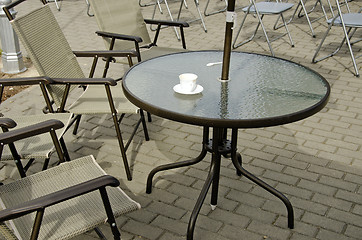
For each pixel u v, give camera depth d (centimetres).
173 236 269
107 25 432
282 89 268
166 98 256
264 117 231
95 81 296
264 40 632
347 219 284
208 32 672
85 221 205
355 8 790
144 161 347
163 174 329
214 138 278
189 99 254
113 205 213
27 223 207
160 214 288
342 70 520
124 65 541
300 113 234
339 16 529
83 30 691
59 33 359
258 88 269
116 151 361
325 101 252
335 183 319
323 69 523
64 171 247
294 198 303
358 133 387
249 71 296
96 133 388
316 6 808
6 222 203
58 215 211
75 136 383
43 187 234
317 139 377
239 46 609
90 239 265
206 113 237
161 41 634
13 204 221
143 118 368
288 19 735
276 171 333
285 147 364
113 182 189
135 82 280
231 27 263
